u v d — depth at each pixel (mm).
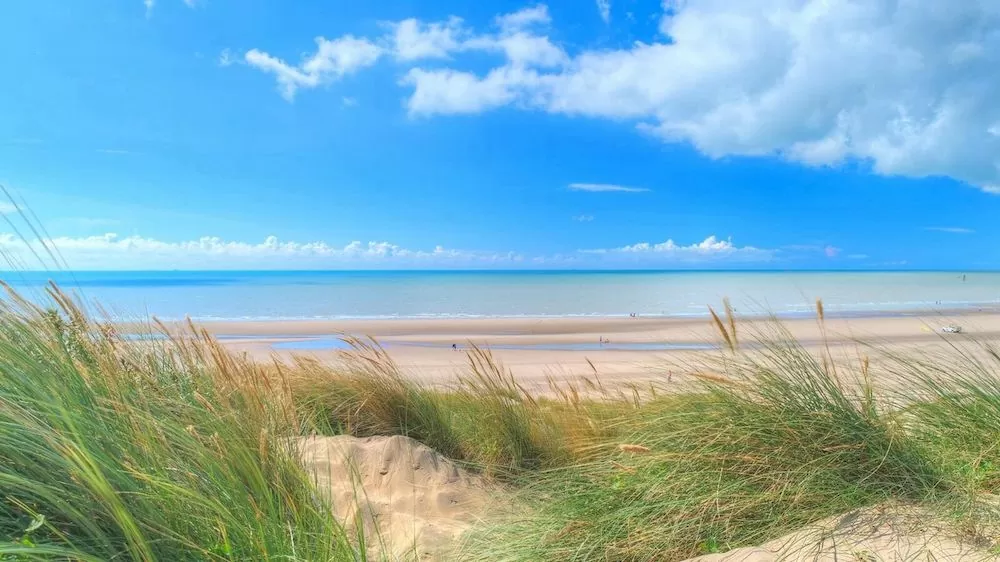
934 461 2748
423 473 4383
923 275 169125
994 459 2766
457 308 50500
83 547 1855
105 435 2252
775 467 2785
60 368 2576
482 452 5215
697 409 3338
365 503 3775
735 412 3100
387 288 89750
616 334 28797
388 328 32312
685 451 3021
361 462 4328
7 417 2002
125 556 1909
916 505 2455
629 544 2684
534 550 2822
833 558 2197
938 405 3232
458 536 3389
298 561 2203
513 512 3535
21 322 2785
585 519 2922
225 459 2576
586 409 5258
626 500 2963
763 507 2641
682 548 2602
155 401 2969
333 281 125750
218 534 2199
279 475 2734
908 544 2188
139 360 3490
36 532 1844
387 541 3262
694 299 63188
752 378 3254
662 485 2889
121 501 1919
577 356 20172
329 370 5812
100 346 3006
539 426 5309
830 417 2891
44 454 1920
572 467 3629
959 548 2107
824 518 2488
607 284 108000
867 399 3098
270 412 3334
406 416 5379
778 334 3639
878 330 24516
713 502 2666
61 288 3018
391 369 5691
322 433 4906
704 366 3779
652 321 36125
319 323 35031
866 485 2574
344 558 2357
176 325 4188
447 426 5473
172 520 2152
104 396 2521
